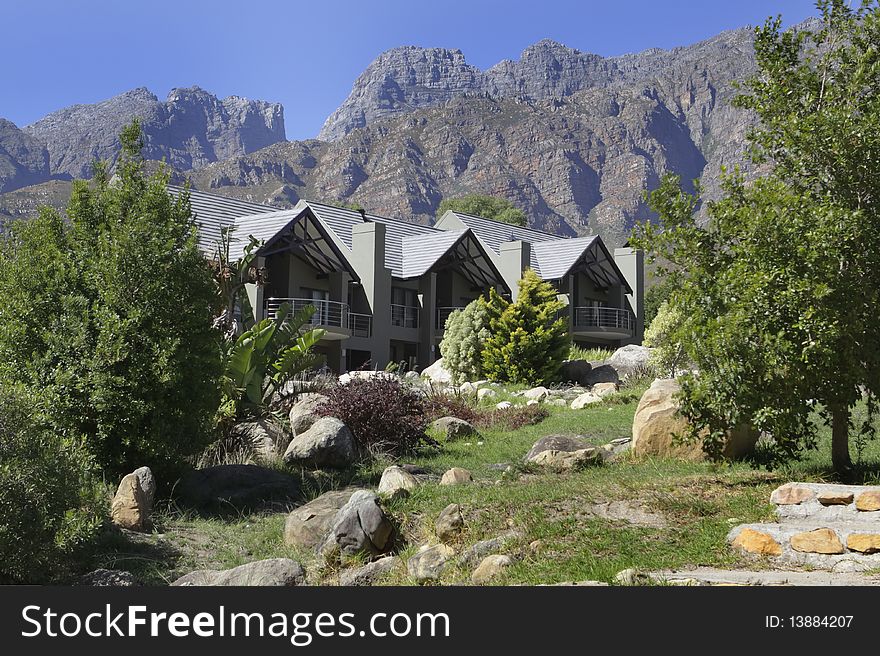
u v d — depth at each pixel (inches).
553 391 1002.1
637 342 2114.9
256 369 610.2
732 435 434.6
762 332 347.3
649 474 413.1
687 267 384.8
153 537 374.6
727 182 386.3
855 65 381.7
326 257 1478.8
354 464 549.3
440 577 306.7
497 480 463.5
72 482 305.6
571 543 307.3
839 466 373.1
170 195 492.7
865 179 358.6
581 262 1962.4
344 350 1510.8
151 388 436.8
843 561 265.0
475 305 1159.0
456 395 932.0
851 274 347.3
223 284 677.9
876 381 350.6
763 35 400.2
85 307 438.3
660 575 260.1
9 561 277.6
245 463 541.6
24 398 312.8
